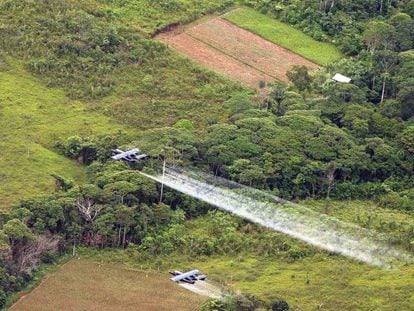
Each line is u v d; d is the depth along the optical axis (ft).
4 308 556.92
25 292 570.46
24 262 580.71
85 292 573.33
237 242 616.39
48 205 611.06
